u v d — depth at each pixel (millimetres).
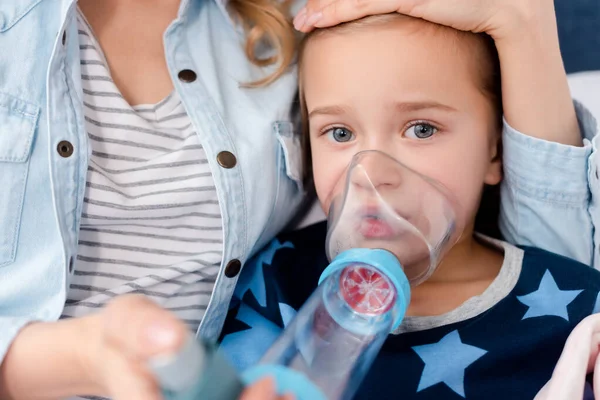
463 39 956
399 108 921
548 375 928
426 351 932
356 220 824
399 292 731
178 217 941
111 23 980
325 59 960
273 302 1035
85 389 688
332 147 984
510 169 1047
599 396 853
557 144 997
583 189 1032
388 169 846
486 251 1072
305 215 1184
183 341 470
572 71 1433
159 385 486
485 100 986
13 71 865
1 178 840
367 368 733
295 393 579
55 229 865
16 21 881
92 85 920
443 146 935
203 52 1047
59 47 867
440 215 867
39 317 851
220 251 961
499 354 922
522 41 961
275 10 1121
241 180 969
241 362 989
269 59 1106
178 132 961
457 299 990
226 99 1025
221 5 1100
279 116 1047
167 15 1022
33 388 735
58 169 854
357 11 933
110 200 885
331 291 752
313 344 704
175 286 943
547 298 967
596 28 1414
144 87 973
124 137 918
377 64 919
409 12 921
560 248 1084
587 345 845
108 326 525
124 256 922
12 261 850
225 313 1006
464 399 903
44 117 868
